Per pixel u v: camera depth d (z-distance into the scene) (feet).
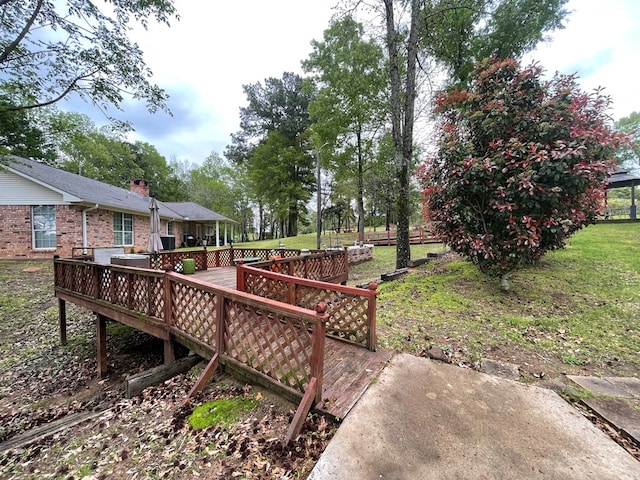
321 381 7.17
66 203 34.27
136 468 6.19
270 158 72.43
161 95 24.14
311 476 5.17
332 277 22.57
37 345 18.11
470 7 28.50
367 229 96.22
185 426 7.36
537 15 31.55
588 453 5.60
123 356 17.39
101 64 21.09
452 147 14.74
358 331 10.76
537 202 12.74
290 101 73.41
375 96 45.47
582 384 8.17
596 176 12.57
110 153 83.92
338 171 54.49
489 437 6.03
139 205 47.83
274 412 7.52
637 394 7.65
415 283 18.43
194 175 113.60
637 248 22.12
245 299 8.56
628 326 11.63
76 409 11.84
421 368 9.05
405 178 24.17
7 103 21.95
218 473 5.75
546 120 12.89
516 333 11.60
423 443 5.87
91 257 22.74
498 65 14.71
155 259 24.39
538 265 19.44
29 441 7.82
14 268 30.09
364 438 6.01
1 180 32.73
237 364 8.96
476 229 15.23
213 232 82.38
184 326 11.35
